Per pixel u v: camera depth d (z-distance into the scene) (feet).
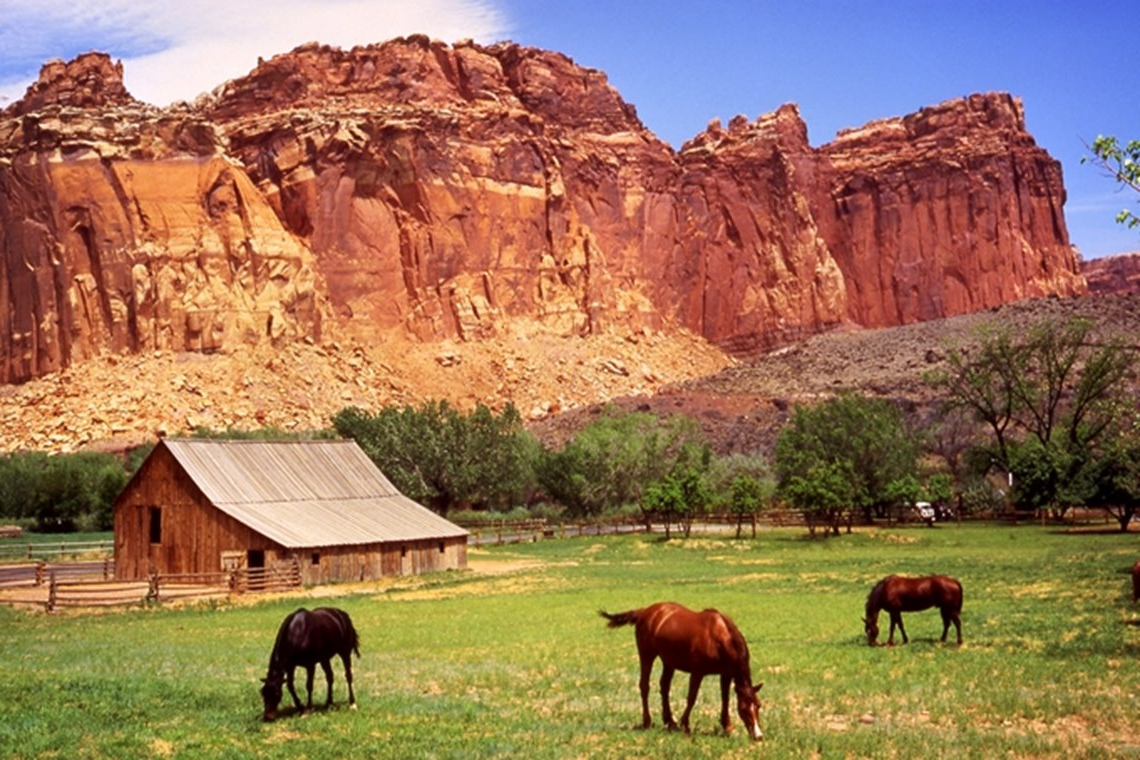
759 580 167.02
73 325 497.05
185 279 501.97
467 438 323.16
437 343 562.66
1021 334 457.68
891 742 60.29
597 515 327.06
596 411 461.37
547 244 626.64
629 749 58.54
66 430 447.42
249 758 58.08
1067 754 57.67
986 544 219.61
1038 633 97.19
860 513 310.45
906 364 475.72
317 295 531.09
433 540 196.34
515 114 629.51
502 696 76.43
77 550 234.99
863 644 96.48
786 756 56.75
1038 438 292.40
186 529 177.17
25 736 62.03
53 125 518.37
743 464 338.75
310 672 70.95
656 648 63.00
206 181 522.06
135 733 63.46
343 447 211.00
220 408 463.83
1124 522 238.89
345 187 558.15
